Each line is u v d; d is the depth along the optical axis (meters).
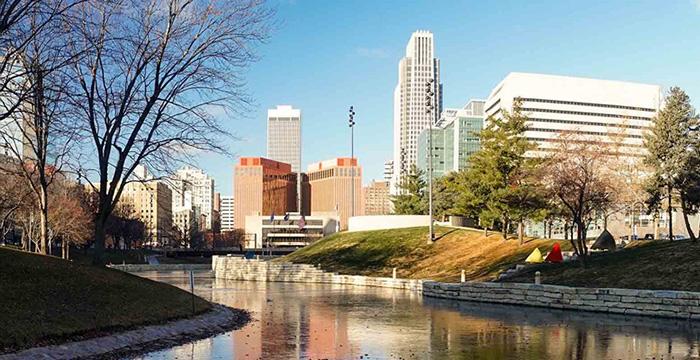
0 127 29.27
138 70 28.31
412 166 99.00
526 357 17.30
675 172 48.75
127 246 138.12
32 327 17.05
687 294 27.33
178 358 16.88
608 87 190.38
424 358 17.14
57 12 20.75
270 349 18.66
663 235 94.44
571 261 40.22
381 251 66.38
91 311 20.19
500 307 33.59
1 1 18.41
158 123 28.98
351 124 86.69
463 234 64.00
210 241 197.62
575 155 57.72
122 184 29.09
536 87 184.00
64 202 75.12
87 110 27.94
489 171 54.38
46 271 22.66
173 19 28.77
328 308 32.94
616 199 54.94
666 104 51.69
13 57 24.33
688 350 18.56
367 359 16.94
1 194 52.25
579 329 23.72
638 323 25.75
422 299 39.44
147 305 23.31
